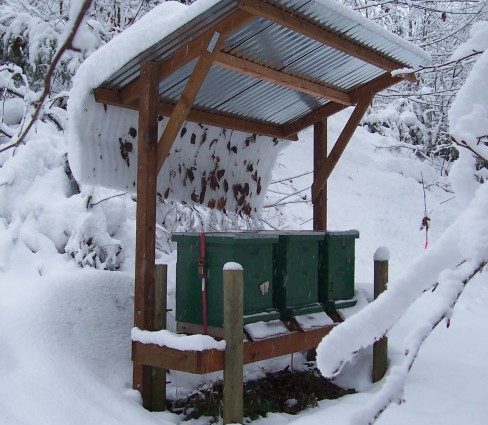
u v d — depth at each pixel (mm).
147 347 4133
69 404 3793
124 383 4445
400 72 2572
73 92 4590
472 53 2047
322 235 5016
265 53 5039
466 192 1788
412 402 4355
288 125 6656
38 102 1132
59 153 7156
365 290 5598
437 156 15047
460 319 6887
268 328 4352
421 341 1365
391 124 15094
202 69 4219
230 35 4574
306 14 4371
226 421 3912
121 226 6961
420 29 13336
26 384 3855
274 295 4730
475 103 1798
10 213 6539
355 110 6137
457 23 10414
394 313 1497
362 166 12461
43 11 9148
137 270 4355
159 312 4465
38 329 4367
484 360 5473
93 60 4500
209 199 6250
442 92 8414
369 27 4711
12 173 6656
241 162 6590
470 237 1444
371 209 11203
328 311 5074
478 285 8609
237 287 3957
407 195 11906
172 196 5844
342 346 1523
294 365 5621
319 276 5137
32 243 6180
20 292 4855
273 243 4605
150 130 4398
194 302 4406
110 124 4883
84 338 4543
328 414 4184
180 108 4340
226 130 6246
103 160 4910
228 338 3936
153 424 3902
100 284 4992
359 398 4617
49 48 8211
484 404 4305
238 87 5527
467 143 1719
